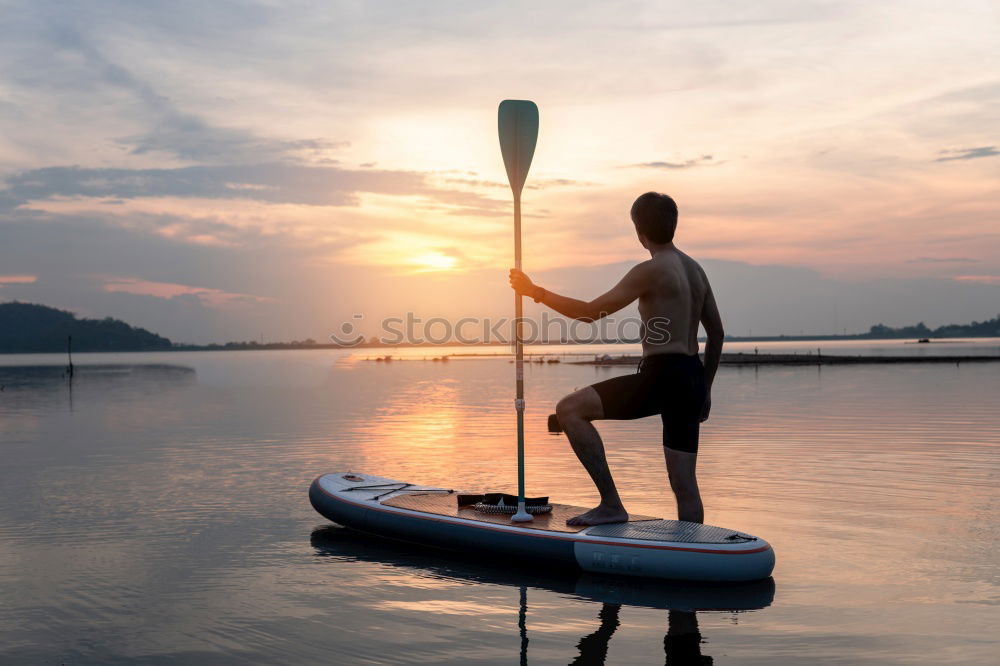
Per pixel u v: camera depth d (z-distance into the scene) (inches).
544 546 165.6
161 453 367.9
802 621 128.0
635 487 256.4
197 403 772.6
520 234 184.4
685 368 172.1
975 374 1280.8
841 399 710.5
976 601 136.7
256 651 118.9
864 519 203.6
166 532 203.0
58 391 1077.1
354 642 122.0
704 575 149.6
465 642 121.5
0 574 163.3
